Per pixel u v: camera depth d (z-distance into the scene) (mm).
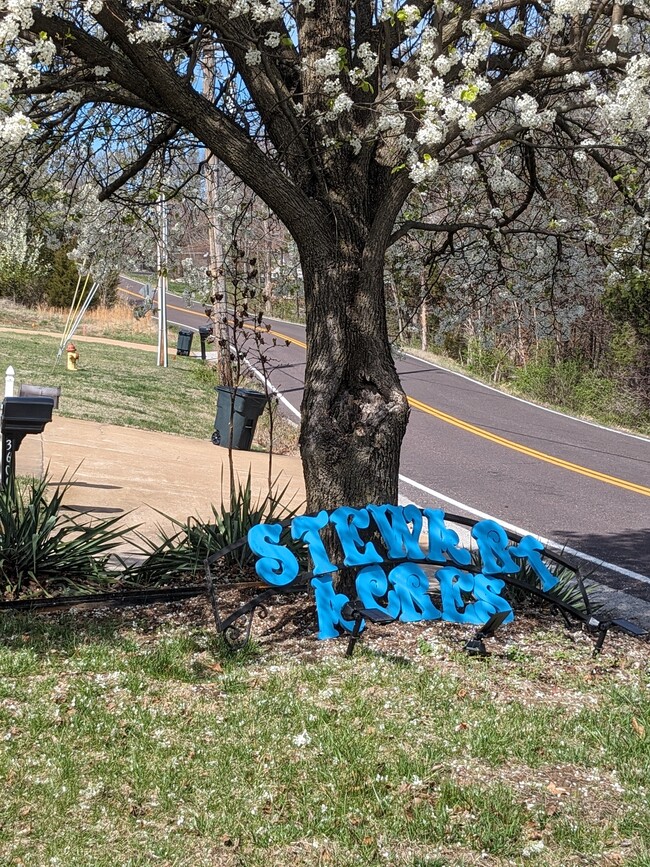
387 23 6098
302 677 5406
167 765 4277
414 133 6363
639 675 5906
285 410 22547
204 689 5184
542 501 14047
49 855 3553
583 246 8102
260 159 6109
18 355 23609
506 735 4766
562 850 3785
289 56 6586
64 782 4070
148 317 42031
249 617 6043
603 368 29531
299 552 7527
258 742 4547
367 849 3705
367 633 6320
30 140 6797
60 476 11102
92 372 22891
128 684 5168
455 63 5945
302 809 3973
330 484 6562
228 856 3627
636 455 19531
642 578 9766
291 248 8828
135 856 3578
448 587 6461
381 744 4582
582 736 4867
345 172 6461
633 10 6039
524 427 22781
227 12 5969
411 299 8797
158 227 8414
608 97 5941
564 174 8336
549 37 6086
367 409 6555
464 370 34875
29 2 4840
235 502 8148
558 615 7207
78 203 7980
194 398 22000
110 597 6734
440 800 4082
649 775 4449
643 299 25188
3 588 6867
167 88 5828
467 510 13070
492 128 7410
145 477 11875
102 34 6730
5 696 4914
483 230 7898
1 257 36094
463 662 5859
